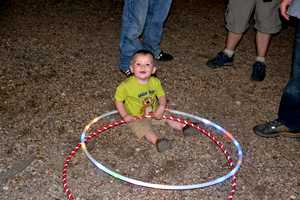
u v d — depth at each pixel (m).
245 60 2.95
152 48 2.76
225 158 2.07
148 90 2.12
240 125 2.31
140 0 2.27
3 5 3.43
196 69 2.79
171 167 1.99
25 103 2.33
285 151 2.14
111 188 1.85
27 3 3.51
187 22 3.42
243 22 2.61
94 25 3.26
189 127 2.17
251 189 1.90
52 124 2.19
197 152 2.09
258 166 2.04
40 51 2.86
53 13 3.39
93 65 2.74
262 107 2.48
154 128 2.22
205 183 1.82
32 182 1.84
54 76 2.59
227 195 1.86
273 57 3.03
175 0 3.76
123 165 1.98
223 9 3.68
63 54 2.84
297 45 1.94
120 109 2.11
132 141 2.13
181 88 2.58
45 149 2.03
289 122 2.17
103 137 2.14
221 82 2.67
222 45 3.13
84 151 1.96
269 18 2.50
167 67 2.78
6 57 2.75
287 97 2.10
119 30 3.21
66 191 1.78
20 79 2.54
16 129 2.14
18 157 1.97
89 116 2.28
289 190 1.92
